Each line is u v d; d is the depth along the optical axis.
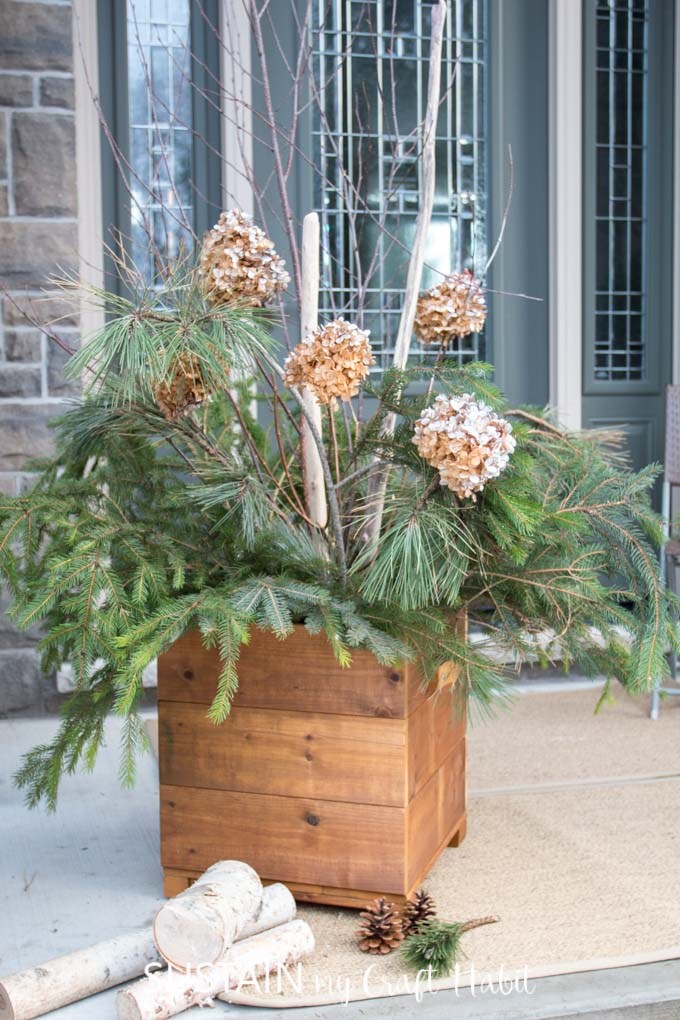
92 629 1.64
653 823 2.27
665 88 3.57
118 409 1.86
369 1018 1.54
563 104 3.46
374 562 1.77
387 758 1.77
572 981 1.63
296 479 2.12
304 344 1.72
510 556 1.82
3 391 2.99
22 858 2.12
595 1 3.48
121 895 1.95
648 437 3.68
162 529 1.91
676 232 3.59
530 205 3.54
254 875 1.74
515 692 1.88
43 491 1.90
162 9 3.22
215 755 1.87
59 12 2.95
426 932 1.71
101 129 3.21
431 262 3.51
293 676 1.81
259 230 1.80
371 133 3.40
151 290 1.82
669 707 3.14
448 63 3.45
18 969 1.67
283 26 3.27
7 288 2.97
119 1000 1.53
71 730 1.92
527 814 2.32
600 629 1.94
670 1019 1.59
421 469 1.81
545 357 3.60
